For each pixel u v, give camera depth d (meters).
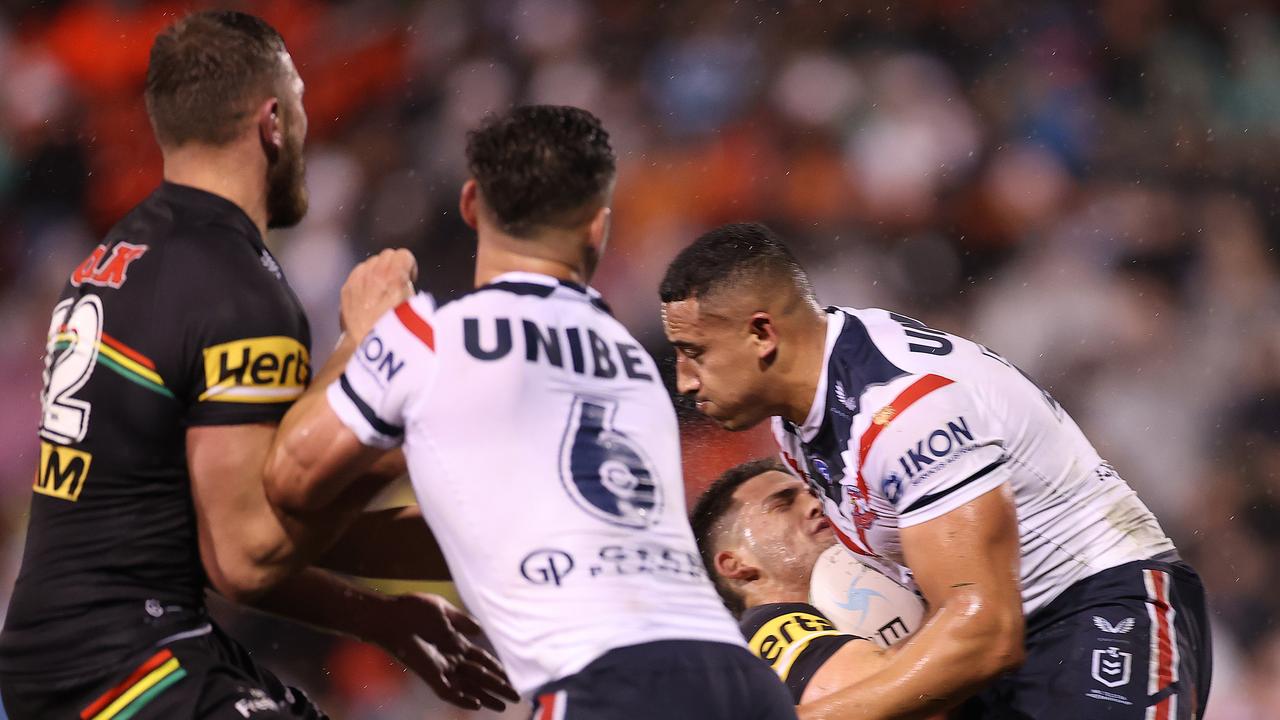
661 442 9.34
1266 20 38.78
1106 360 32.38
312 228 35.06
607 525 8.79
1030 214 34.66
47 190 36.69
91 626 9.70
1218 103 37.53
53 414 9.99
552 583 8.60
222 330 9.74
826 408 11.15
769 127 36.00
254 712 9.85
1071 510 11.73
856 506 11.30
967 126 35.97
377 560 11.41
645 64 37.31
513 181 9.24
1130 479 31.06
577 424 8.96
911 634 11.86
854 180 35.09
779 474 13.16
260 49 10.52
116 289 9.94
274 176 10.70
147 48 38.00
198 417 9.73
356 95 37.84
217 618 25.80
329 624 11.41
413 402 8.91
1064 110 36.56
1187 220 34.72
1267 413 31.45
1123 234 34.53
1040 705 11.48
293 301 10.23
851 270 34.03
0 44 38.06
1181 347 32.56
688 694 8.53
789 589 12.84
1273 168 36.25
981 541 10.45
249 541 9.71
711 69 36.69
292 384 9.95
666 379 17.48
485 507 8.73
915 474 10.59
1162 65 37.75
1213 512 30.11
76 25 38.19
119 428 9.76
